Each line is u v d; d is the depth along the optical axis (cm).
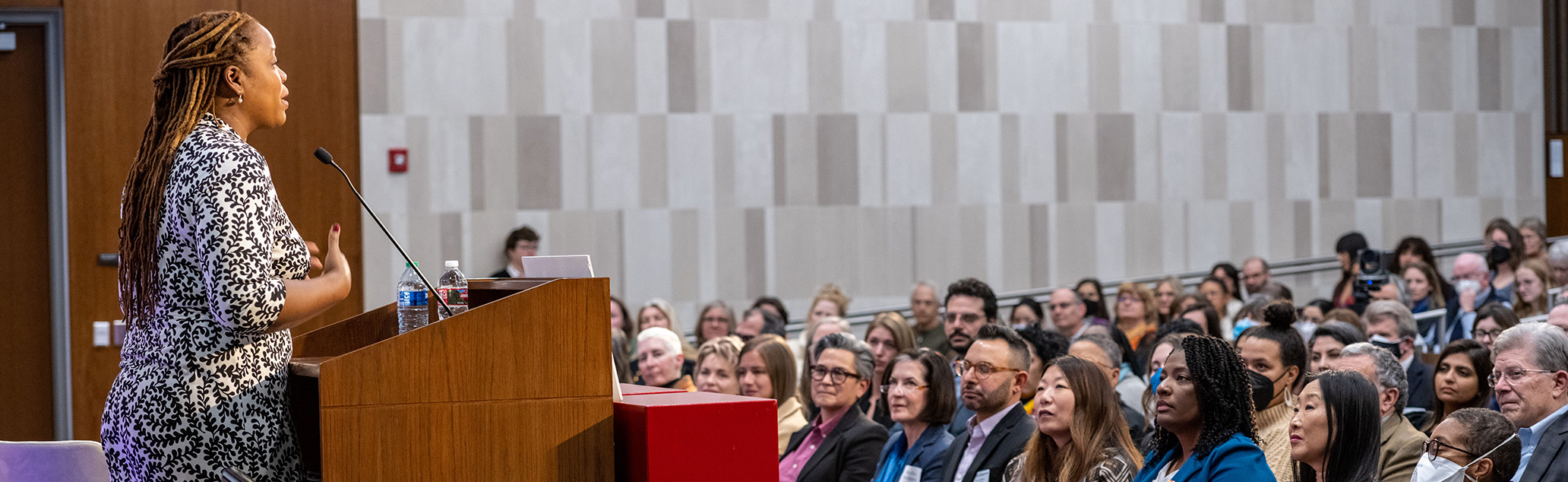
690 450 192
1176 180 859
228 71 185
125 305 188
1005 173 838
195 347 178
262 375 183
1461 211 897
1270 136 871
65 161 665
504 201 775
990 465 329
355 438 174
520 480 184
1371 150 884
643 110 795
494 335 183
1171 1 857
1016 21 838
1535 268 612
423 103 762
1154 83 855
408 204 758
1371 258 633
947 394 359
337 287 184
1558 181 913
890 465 368
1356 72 882
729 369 446
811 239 816
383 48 755
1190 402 239
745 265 809
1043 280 843
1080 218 848
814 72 816
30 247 670
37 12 666
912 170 827
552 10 784
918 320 700
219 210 171
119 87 671
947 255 832
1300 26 874
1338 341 397
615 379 205
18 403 668
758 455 197
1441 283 642
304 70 721
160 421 176
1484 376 358
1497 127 903
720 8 804
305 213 723
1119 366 406
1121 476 286
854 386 380
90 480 212
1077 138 847
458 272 223
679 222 800
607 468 191
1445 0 894
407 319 212
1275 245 873
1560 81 912
